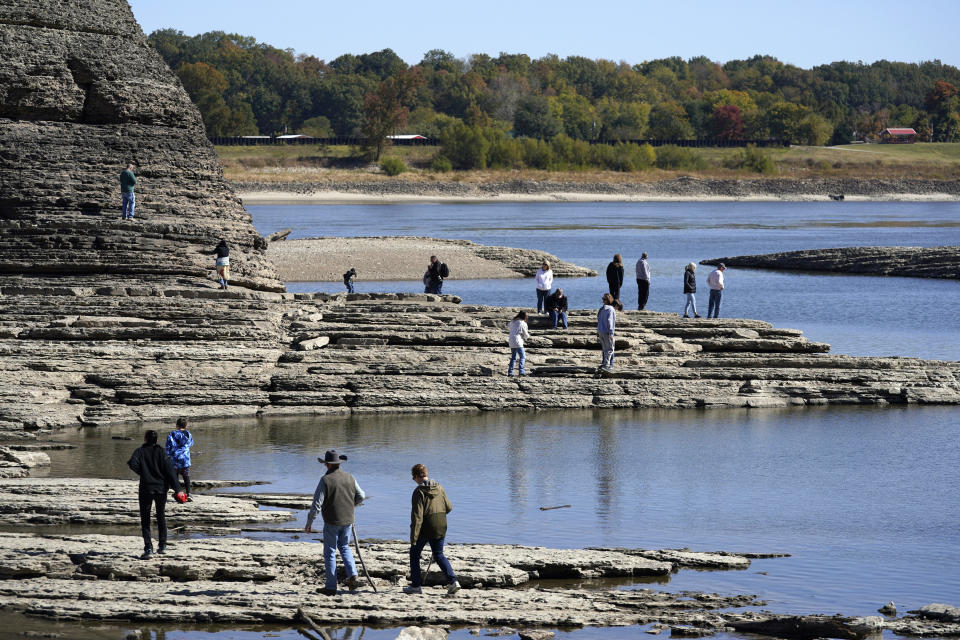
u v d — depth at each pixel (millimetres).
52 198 106375
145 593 38031
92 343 79812
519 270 192250
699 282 178375
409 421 72938
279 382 76062
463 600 37969
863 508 52375
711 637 35656
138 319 84375
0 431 66062
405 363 80562
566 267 192750
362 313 92438
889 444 66562
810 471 59656
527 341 87188
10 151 107688
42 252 98938
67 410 69812
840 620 35188
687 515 51000
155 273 100812
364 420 73125
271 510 50062
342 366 79438
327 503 38438
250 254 116125
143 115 116312
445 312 95188
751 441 67188
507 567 41031
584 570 41844
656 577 42062
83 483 52969
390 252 197750
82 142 111500
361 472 58719
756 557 44750
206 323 84875
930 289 169750
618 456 62906
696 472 59281
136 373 74688
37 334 80688
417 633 34500
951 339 114500
